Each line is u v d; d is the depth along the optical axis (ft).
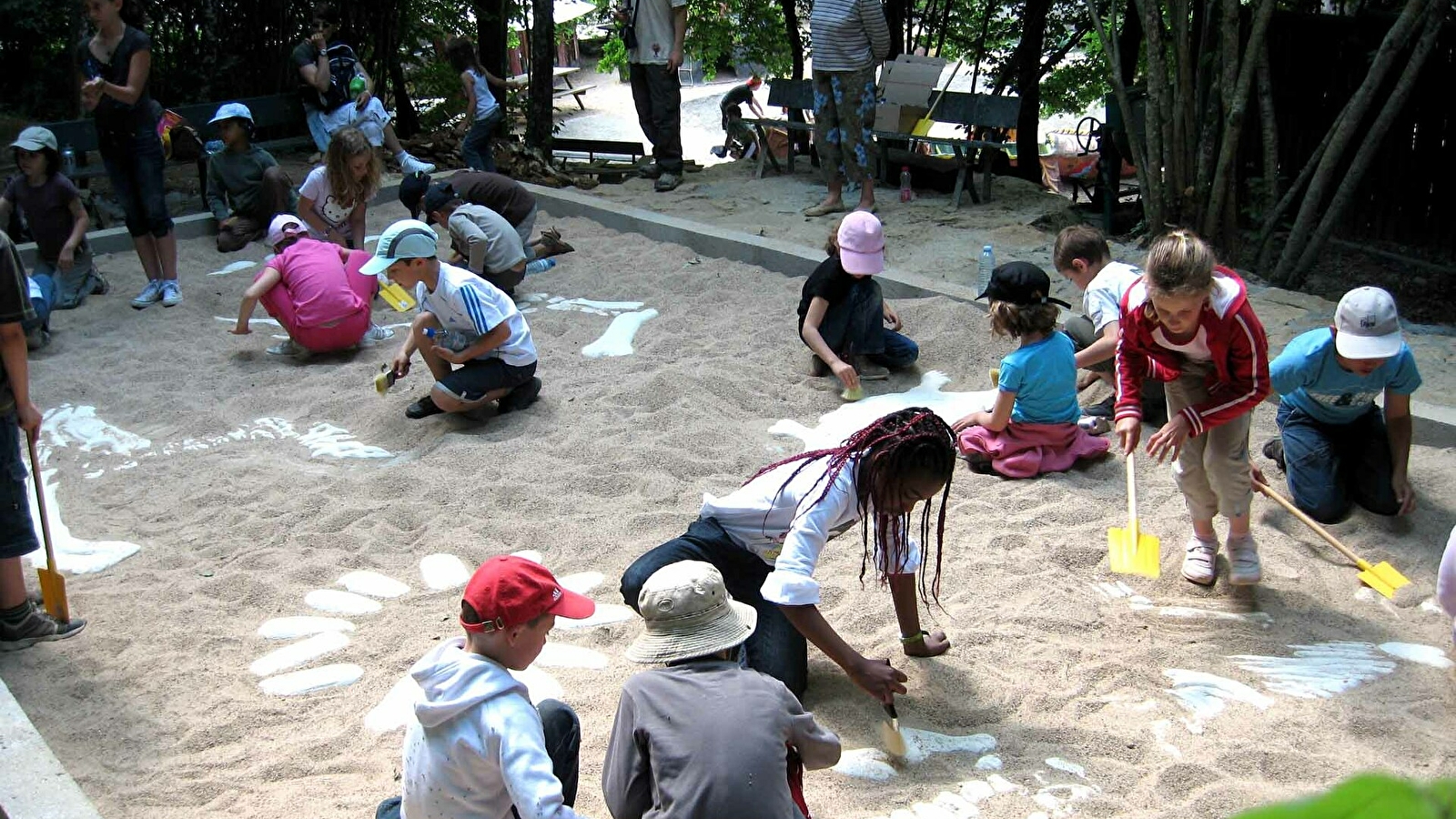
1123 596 15.60
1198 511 15.48
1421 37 24.72
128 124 26.86
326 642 14.88
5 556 14.52
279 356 25.32
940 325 24.41
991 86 47.16
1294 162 30.60
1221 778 11.85
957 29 47.78
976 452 19.01
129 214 27.76
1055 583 15.72
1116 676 13.74
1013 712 13.08
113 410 22.84
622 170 39.50
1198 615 15.06
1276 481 18.30
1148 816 11.39
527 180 37.96
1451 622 14.83
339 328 24.62
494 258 26.50
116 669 14.39
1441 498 17.48
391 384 22.34
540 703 10.25
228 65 41.70
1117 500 17.97
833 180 32.83
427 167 37.01
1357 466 17.15
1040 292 18.26
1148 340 14.25
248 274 30.50
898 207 33.53
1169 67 34.83
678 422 20.93
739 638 9.67
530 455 19.86
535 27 40.09
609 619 15.21
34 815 10.77
